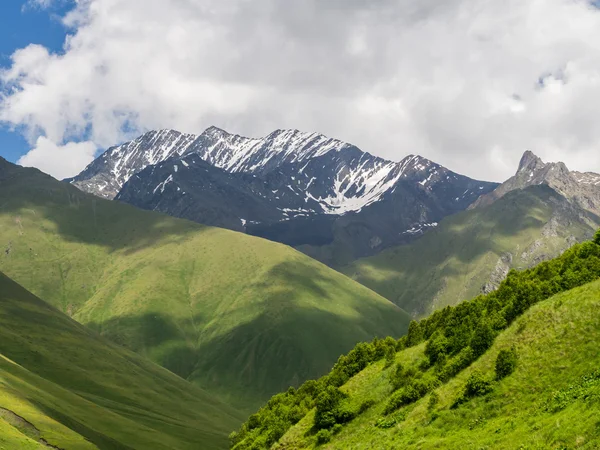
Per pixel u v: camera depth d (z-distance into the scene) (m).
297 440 70.31
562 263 69.69
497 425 47.72
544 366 51.50
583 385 45.56
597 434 38.41
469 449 45.69
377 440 57.38
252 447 77.19
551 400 46.62
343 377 81.06
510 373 53.38
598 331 51.16
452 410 53.62
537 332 56.03
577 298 56.66
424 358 68.88
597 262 64.00
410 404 60.94
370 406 66.94
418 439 52.44
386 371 72.25
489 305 68.81
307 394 88.00
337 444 62.91
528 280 70.75
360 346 83.69
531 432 43.47
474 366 58.16
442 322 75.25
